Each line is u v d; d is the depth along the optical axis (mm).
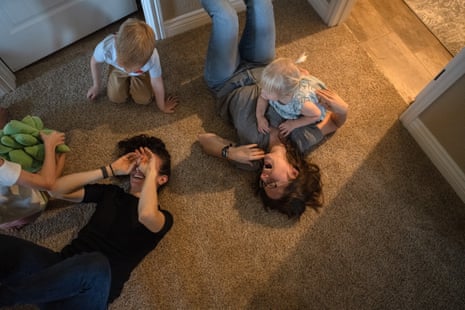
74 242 1085
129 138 1441
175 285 1231
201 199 1363
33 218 1267
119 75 1334
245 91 1366
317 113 1223
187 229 1312
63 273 720
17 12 1313
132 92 1405
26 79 1529
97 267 792
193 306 1207
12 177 936
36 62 1569
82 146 1426
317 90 1277
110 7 1569
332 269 1277
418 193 1405
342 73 1629
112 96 1431
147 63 1189
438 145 1403
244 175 1414
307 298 1234
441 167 1428
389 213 1368
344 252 1304
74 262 766
